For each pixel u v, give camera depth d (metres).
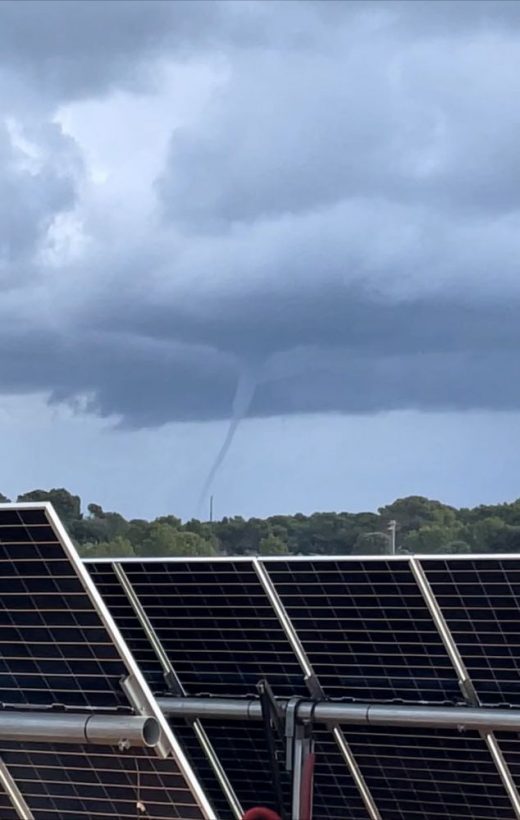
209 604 29.42
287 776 29.48
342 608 28.25
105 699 23.17
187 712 28.95
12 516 22.25
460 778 28.31
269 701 26.33
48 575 22.58
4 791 24.59
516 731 26.70
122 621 30.34
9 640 23.66
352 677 28.59
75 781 23.89
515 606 26.75
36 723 22.89
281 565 28.55
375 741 28.80
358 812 29.69
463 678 27.61
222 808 30.59
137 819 23.62
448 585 27.25
